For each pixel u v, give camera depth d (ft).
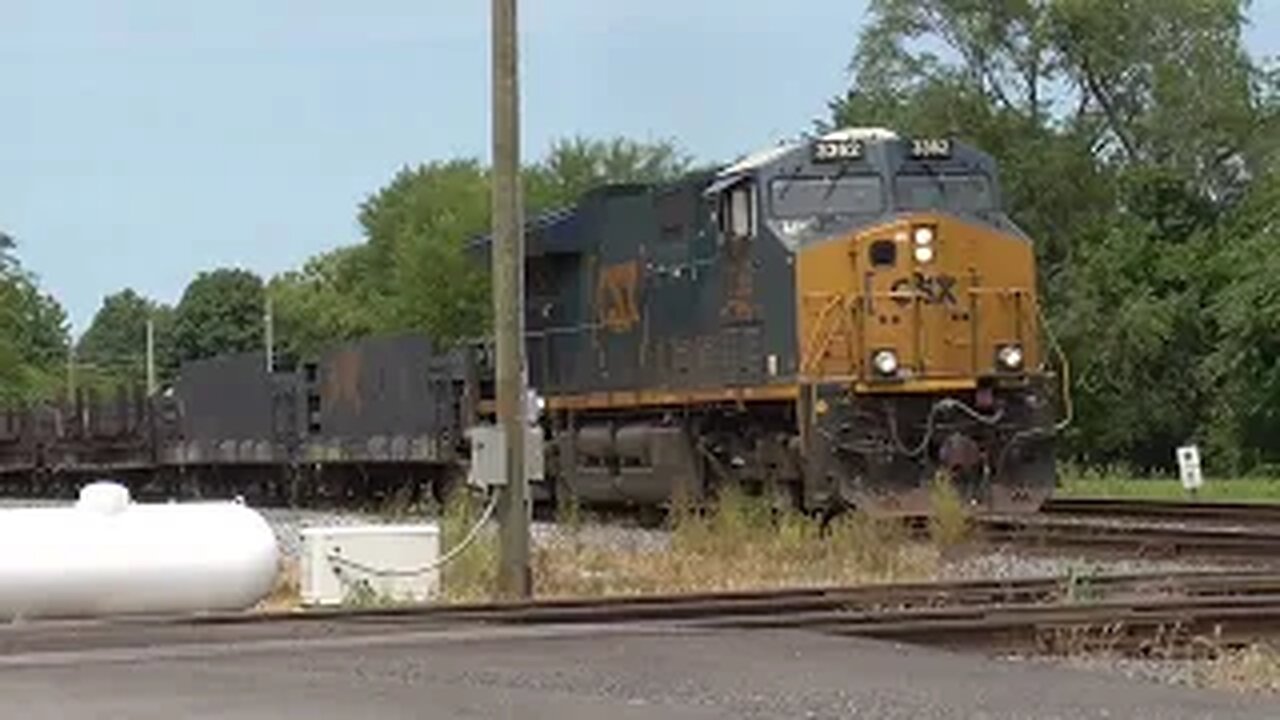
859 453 267.59
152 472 577.02
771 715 114.11
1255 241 619.67
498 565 204.13
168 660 139.23
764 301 278.26
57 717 113.91
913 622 154.51
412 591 202.39
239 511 193.98
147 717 113.70
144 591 183.73
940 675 130.52
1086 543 246.68
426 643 147.74
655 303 311.06
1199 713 114.73
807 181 279.69
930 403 272.31
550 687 125.90
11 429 607.37
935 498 254.47
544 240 346.33
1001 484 274.57
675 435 304.30
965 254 275.18
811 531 248.11
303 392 476.54
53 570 180.34
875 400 269.64
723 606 171.53
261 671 133.49
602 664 136.15
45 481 589.73
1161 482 502.79
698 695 122.11
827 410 267.18
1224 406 636.89
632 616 168.14
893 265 272.10
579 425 342.44
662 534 281.74
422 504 388.98
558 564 230.68
